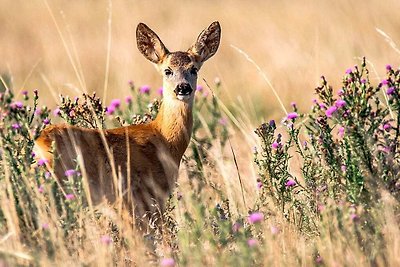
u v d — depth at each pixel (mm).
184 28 32562
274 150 11922
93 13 35031
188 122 13133
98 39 30047
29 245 10156
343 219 10094
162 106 13094
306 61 23625
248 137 14828
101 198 11938
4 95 10953
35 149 11453
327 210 10281
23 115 11188
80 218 10305
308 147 12516
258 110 20516
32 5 36375
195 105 15781
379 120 11328
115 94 21969
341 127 11672
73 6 36625
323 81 11906
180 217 11695
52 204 10203
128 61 24812
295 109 12719
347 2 31156
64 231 10188
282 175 11828
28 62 26953
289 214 11477
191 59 13648
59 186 10492
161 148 12688
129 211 12000
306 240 10969
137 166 12289
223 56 27766
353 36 26328
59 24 33406
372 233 10305
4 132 10961
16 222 10125
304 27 29297
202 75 25203
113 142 12258
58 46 29000
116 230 11570
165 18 35156
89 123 13312
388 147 11250
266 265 9703
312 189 11461
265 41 28281
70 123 13242
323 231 10195
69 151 11586
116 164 12117
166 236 11258
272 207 11508
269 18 32469
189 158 14023
